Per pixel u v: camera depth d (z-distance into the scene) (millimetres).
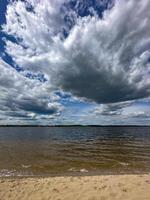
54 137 60125
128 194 6895
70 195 6863
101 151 24031
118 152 22922
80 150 25172
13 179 9484
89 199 6477
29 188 7715
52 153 21531
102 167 13469
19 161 15805
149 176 9812
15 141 41000
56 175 11016
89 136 67688
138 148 27750
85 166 13836
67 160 16594
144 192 7094
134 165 14234
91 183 8391
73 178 9406
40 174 11258
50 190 7434
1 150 23969
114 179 9148
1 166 13672
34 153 21281
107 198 6535
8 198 6691
